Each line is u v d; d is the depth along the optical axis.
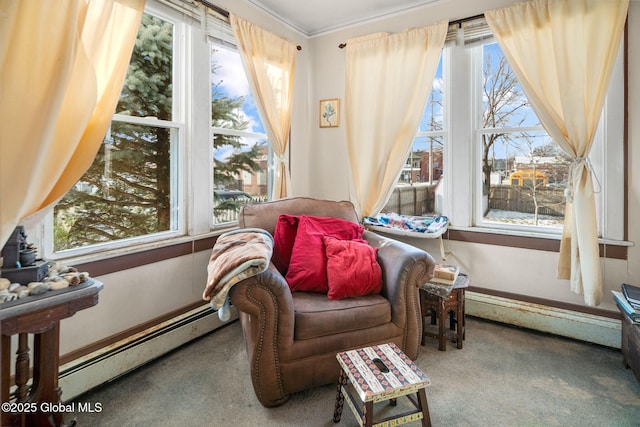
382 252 1.94
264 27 2.63
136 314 1.84
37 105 1.11
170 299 2.02
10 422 1.08
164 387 1.66
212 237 2.29
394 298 1.71
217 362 1.89
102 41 1.46
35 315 1.04
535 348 2.03
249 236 1.84
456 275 2.08
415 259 1.73
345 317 1.57
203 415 1.46
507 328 2.31
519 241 2.30
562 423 1.40
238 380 1.72
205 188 2.23
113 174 1.80
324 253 1.88
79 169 1.40
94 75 1.35
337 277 1.73
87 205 1.70
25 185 1.09
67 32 1.17
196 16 2.09
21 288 1.05
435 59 2.45
